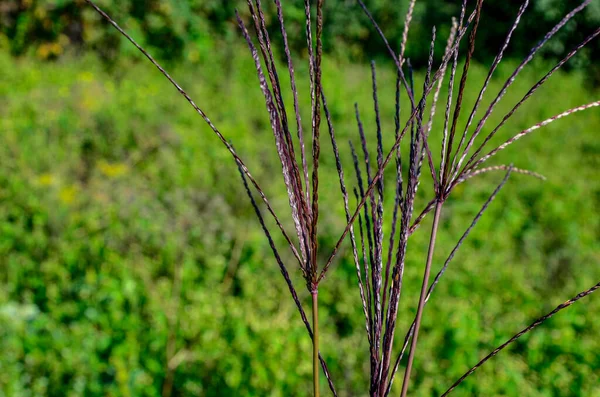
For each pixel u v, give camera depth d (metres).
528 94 1.00
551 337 3.89
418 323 1.12
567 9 10.99
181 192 5.16
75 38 9.38
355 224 4.67
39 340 3.56
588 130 8.41
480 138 7.61
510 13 11.56
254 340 3.60
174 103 7.53
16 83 7.62
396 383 3.46
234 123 7.20
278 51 9.54
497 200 6.06
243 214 5.12
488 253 4.95
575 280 4.76
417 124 1.11
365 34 11.66
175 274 4.27
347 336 4.01
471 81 9.91
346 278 4.37
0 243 4.42
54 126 6.20
